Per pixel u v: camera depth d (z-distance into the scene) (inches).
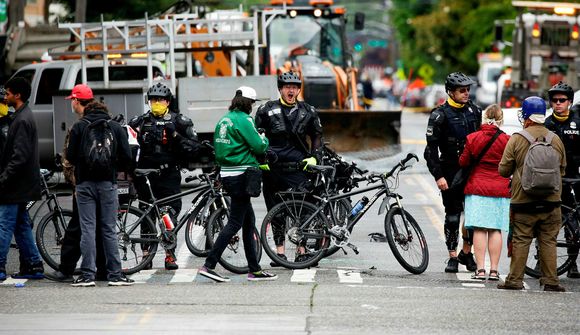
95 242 1366.9
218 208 1489.9
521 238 1325.0
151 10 4153.5
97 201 1342.3
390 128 2824.8
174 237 1461.6
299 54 3206.2
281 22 3221.0
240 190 1350.9
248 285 1341.0
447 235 1467.8
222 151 1350.9
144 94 2322.8
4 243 1378.0
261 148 1347.2
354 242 1722.4
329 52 3240.7
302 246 1461.6
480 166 1384.1
